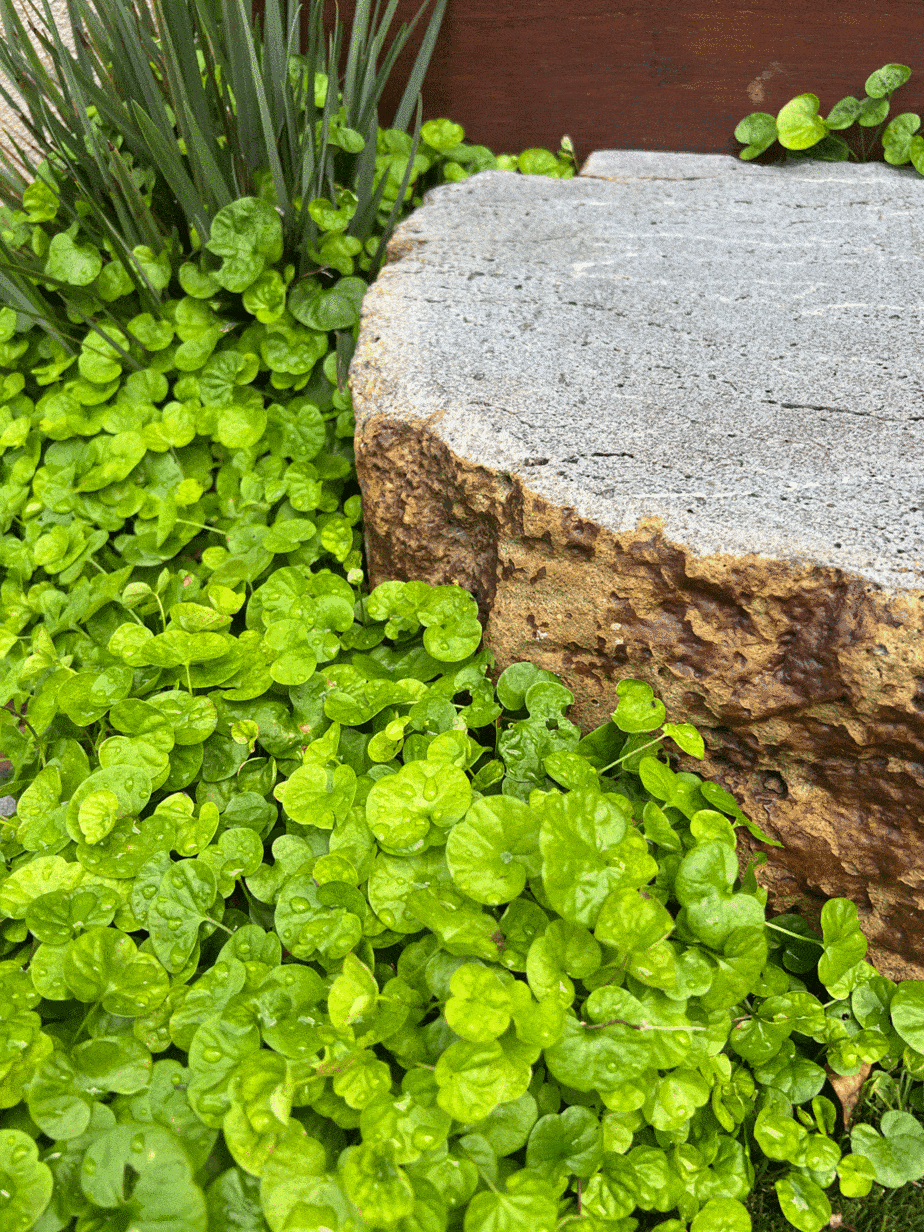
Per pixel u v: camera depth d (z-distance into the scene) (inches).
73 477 15.3
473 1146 8.6
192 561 15.1
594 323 14.1
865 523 10.4
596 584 11.2
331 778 10.8
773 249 15.8
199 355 16.1
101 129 16.9
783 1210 9.4
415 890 9.7
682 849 10.5
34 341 17.4
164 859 10.3
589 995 9.2
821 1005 10.0
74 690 11.9
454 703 12.2
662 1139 9.5
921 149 18.0
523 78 19.5
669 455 11.6
